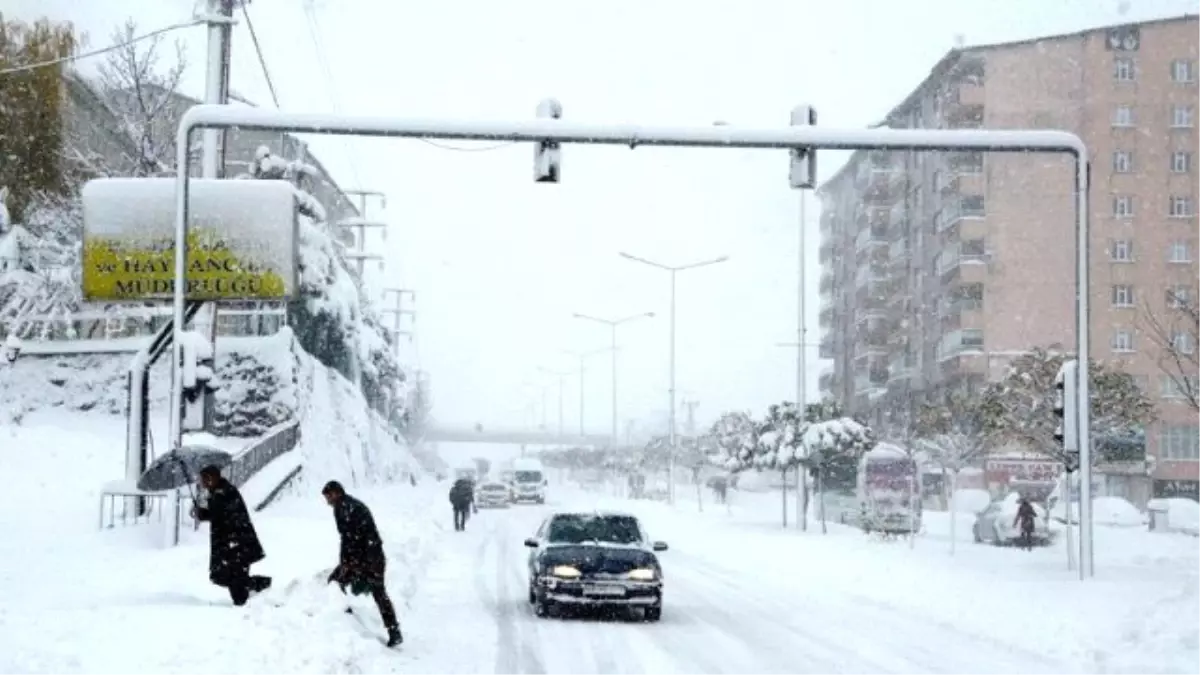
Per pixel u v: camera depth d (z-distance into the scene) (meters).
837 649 14.84
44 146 46.97
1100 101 77.44
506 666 13.17
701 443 74.75
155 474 16.48
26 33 47.00
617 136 18.31
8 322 40.12
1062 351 32.84
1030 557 29.66
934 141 19.00
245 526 13.67
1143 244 76.50
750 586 22.89
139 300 26.53
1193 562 27.47
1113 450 35.78
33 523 22.19
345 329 54.03
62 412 37.56
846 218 103.00
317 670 10.75
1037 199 77.19
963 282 76.81
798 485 40.69
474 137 18.45
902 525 38.62
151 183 26.55
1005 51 78.88
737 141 18.52
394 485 57.66
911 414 54.09
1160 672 12.87
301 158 70.31
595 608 18.67
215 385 21.02
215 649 10.79
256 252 26.61
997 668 13.42
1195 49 77.25
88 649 10.36
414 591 19.17
